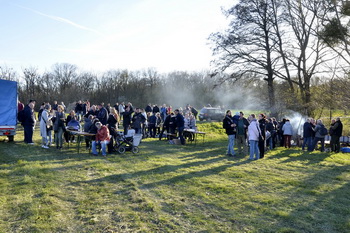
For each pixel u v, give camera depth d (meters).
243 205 6.45
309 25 23.88
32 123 14.41
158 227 5.19
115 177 8.48
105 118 13.83
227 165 10.77
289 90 25.45
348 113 22.48
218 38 27.38
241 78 27.97
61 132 13.12
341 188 8.05
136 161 10.98
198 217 5.68
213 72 28.53
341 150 15.96
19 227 5.00
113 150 12.73
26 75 53.62
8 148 12.70
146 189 7.44
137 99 60.25
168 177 8.64
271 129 16.23
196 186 7.80
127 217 5.56
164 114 24.09
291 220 5.67
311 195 7.34
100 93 60.62
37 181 7.70
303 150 15.78
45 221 5.27
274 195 7.23
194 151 14.27
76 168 9.46
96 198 6.61
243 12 25.56
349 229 5.36
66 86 62.19
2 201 6.13
